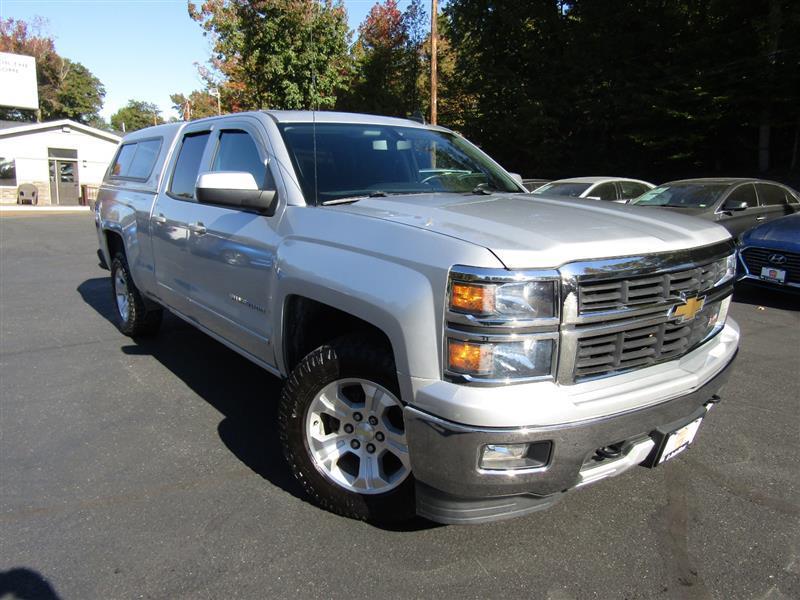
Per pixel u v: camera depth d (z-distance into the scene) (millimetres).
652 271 2365
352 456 2898
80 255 12227
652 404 2369
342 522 2865
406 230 2480
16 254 12320
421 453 2307
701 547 2688
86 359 5340
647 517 2918
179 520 2883
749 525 2852
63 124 28891
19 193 28328
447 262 2227
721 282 2805
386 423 2639
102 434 3832
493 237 2293
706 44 18094
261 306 3264
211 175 3127
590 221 2600
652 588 2424
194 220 4008
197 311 4137
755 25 17172
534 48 22953
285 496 3102
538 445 2221
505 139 23344
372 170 3496
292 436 2889
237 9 17438
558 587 2428
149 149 5316
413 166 3730
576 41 21203
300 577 2486
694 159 20609
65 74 54969
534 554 2635
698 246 2592
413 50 26859
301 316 3068
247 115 3803
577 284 2197
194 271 4059
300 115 3719
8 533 2779
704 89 17734
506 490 2244
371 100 27141
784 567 2555
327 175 3318
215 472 3352
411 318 2281
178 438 3779
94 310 7332
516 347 2164
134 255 5184
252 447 3658
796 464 3441
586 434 2205
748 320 6742
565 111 21625
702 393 2572
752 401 4355
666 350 2525
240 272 3432
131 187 5395
